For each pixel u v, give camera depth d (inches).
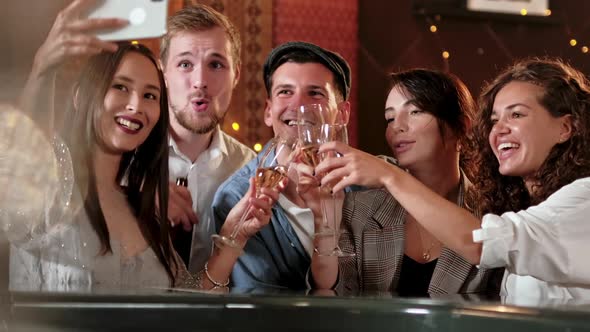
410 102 92.4
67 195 66.6
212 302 39.6
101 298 39.6
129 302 39.3
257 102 220.4
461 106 94.0
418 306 38.9
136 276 76.0
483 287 85.4
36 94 56.7
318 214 90.7
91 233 71.0
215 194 101.3
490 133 89.4
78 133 73.7
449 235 72.5
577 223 71.8
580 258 70.7
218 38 109.0
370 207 91.4
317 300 40.3
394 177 74.2
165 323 39.2
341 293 55.4
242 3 218.5
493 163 92.6
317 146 78.0
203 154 111.0
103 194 76.4
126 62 77.6
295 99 96.9
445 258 86.0
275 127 99.0
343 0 230.5
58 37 54.2
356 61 234.2
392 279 88.2
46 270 66.6
